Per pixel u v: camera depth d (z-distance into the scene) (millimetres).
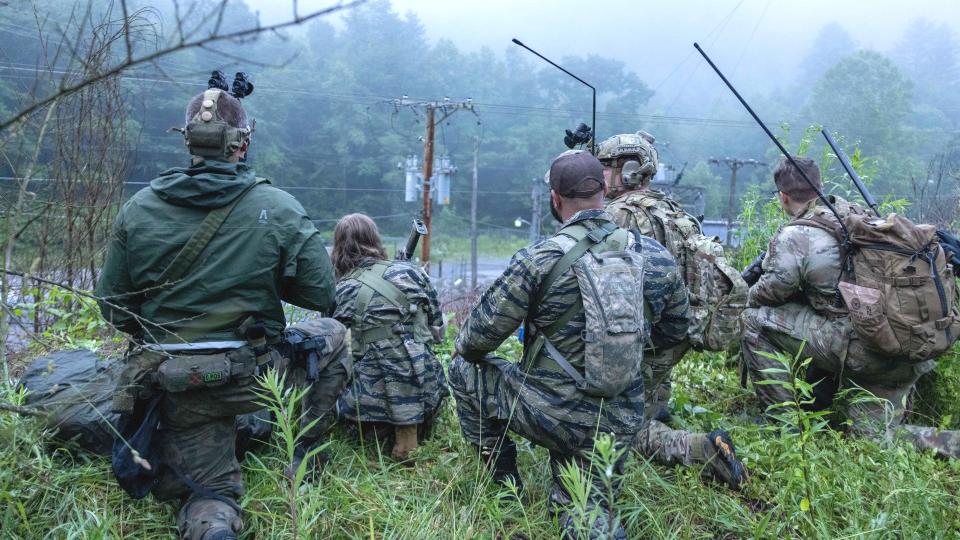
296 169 70562
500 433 2805
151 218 2209
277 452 2947
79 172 4145
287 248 2301
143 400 2242
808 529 2514
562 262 2332
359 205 74250
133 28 3762
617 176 3322
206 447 2334
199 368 2162
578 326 2326
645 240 2539
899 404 3566
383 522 2520
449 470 2961
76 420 2678
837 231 3447
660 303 2502
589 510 2275
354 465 3092
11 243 2086
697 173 71312
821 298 3498
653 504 2746
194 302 2207
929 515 2521
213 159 2289
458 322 6520
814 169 3688
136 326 2289
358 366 3264
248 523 2457
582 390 2307
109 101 4281
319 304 2389
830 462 2941
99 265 4352
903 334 3188
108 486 2594
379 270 3326
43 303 3783
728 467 2871
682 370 4441
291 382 2682
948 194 7781
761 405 3979
